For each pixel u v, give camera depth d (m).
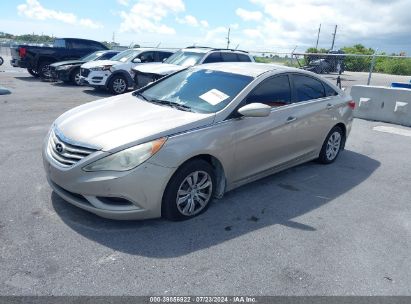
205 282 2.97
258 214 4.19
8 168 5.05
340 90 6.17
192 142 3.74
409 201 4.85
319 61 18.03
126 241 3.45
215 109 4.18
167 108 4.29
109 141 3.48
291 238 3.72
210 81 4.75
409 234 3.96
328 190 5.04
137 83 11.62
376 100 10.03
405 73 31.72
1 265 2.99
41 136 6.77
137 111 4.17
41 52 16.72
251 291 2.91
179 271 3.08
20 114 8.74
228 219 4.02
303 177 5.47
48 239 3.39
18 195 4.22
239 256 3.35
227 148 4.08
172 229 3.72
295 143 5.12
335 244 3.67
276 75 4.92
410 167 6.24
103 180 3.40
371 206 4.62
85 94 13.06
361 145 7.53
